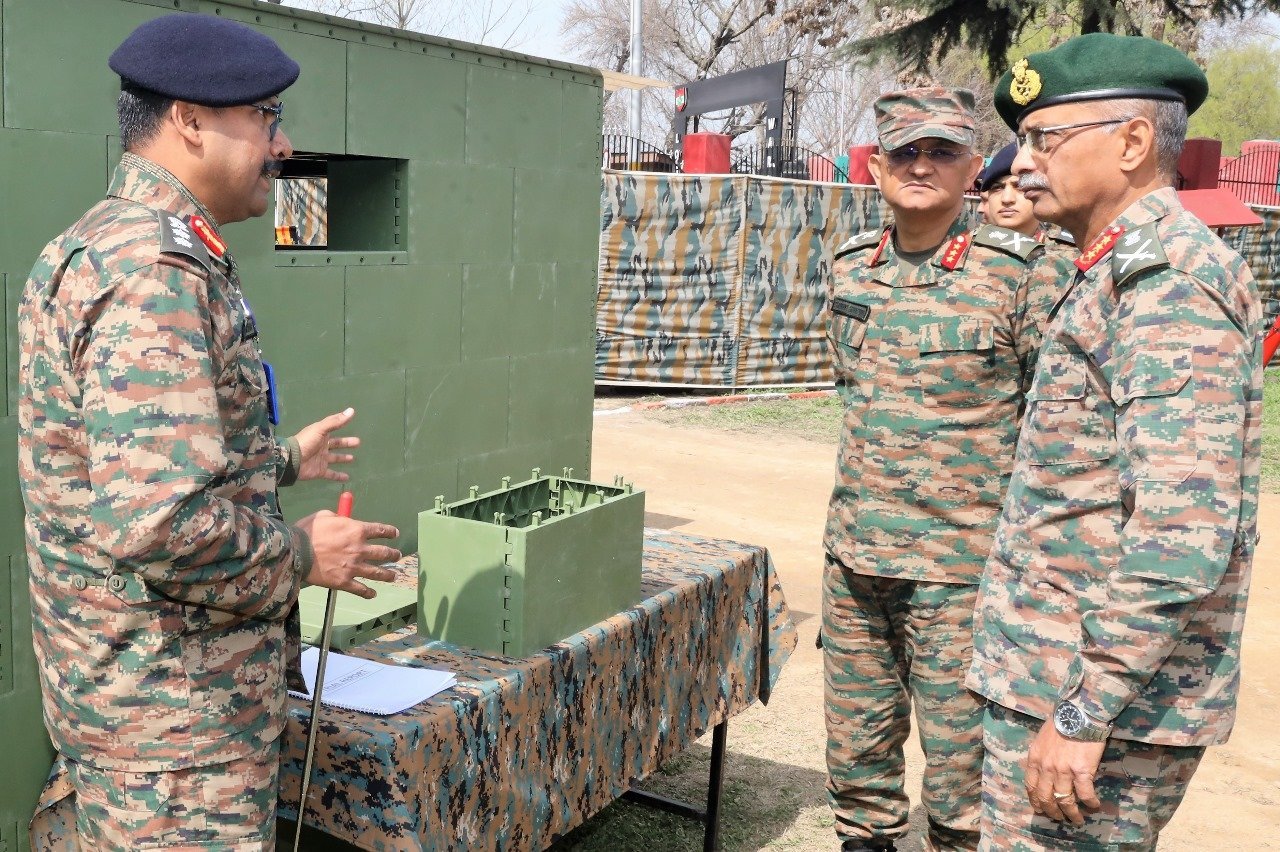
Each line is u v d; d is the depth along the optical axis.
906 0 19.19
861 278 3.03
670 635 3.01
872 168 2.97
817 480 8.76
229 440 1.94
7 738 2.40
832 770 3.20
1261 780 4.18
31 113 2.35
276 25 2.81
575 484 3.02
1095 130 1.96
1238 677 1.96
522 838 2.51
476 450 3.62
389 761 2.14
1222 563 1.76
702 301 11.69
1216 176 17.11
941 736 2.92
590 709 2.71
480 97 3.44
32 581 1.94
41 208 2.38
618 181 11.20
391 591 2.90
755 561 3.43
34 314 1.86
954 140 2.77
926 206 2.85
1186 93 1.98
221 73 1.91
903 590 2.94
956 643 2.89
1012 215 3.52
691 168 13.18
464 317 3.50
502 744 2.43
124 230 1.81
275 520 1.97
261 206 2.08
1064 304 2.05
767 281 11.91
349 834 2.21
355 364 3.16
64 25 2.38
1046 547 2.03
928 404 2.87
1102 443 1.96
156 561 1.73
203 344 1.80
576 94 3.84
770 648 3.52
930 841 3.05
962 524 2.87
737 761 4.14
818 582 6.28
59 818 2.30
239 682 1.92
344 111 3.01
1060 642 2.01
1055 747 1.89
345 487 3.18
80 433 1.82
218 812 1.90
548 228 3.79
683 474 8.80
